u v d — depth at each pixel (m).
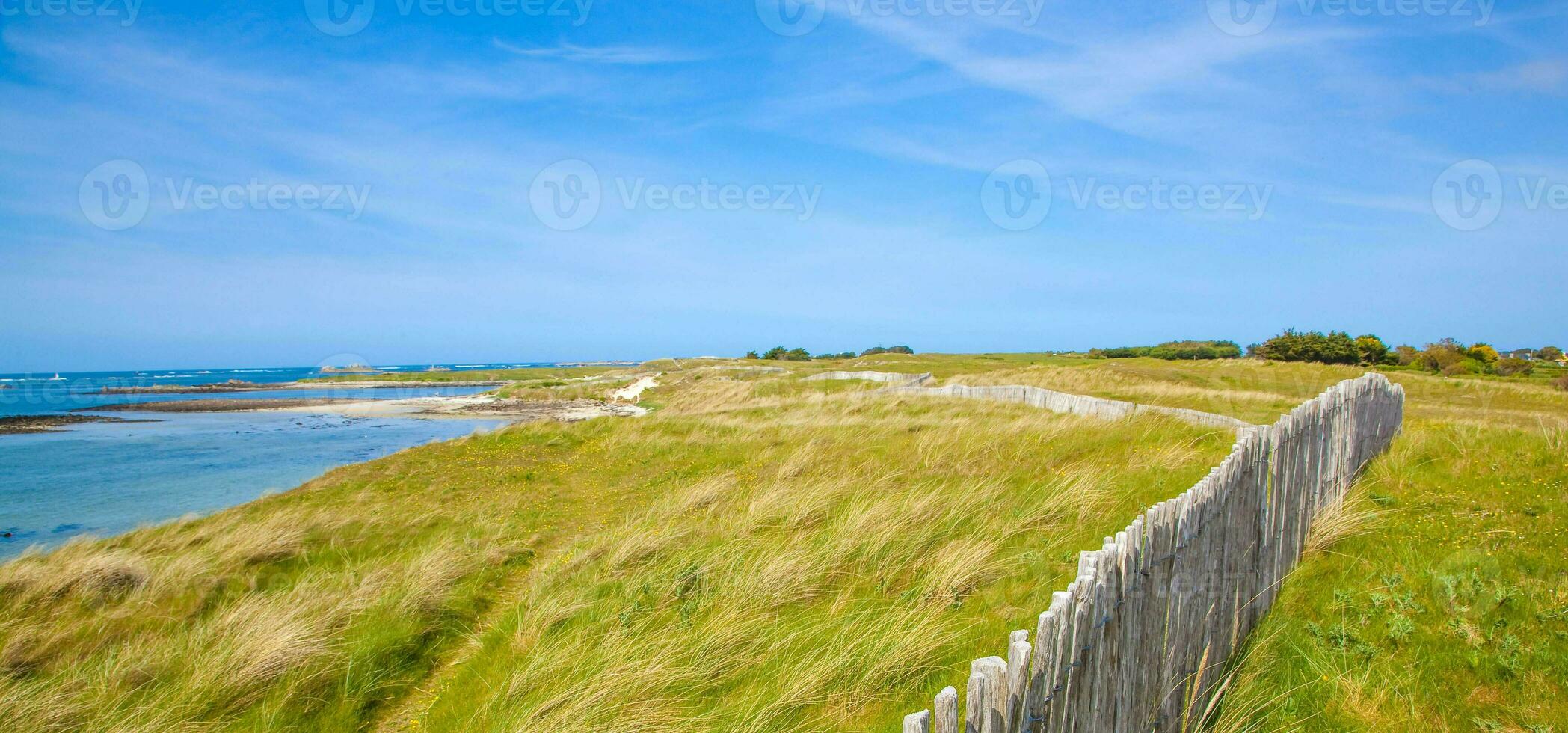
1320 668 3.96
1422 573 4.82
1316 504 5.70
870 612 5.00
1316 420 5.64
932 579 5.30
